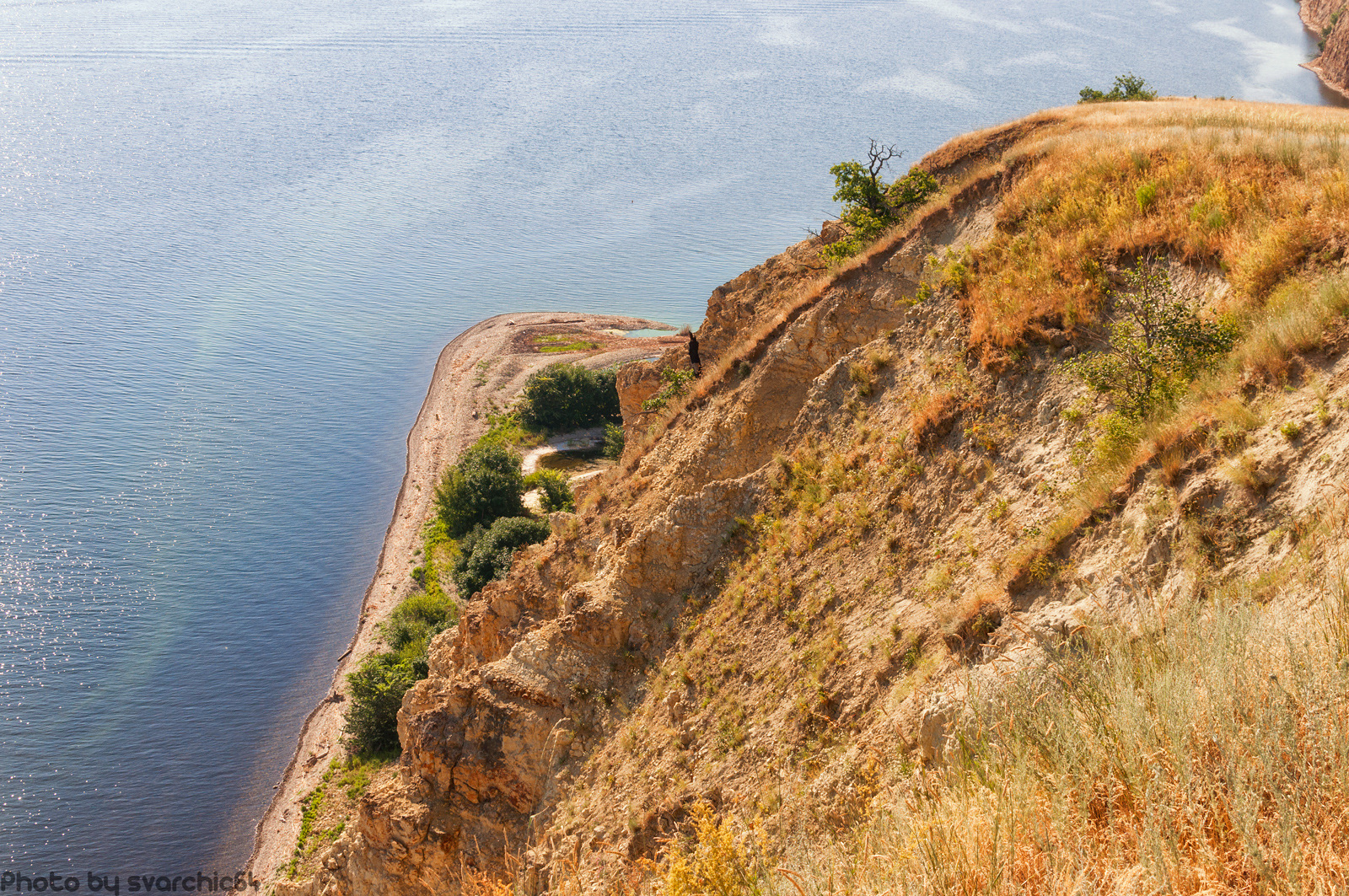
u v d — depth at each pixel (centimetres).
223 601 7575
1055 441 1530
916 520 1644
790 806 1263
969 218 2295
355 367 13962
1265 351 1173
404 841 2055
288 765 5528
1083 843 561
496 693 2092
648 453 2652
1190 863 534
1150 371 1418
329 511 9244
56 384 12900
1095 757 630
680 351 3781
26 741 5884
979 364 1803
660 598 2045
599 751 1875
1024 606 1186
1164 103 3183
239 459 10631
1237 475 1008
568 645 2078
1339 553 789
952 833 619
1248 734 582
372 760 5059
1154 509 1095
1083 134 2350
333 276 19038
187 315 16288
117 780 5519
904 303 2206
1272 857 501
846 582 1666
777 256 3388
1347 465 902
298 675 6556
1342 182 1548
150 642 7012
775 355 2339
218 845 4978
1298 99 16075
